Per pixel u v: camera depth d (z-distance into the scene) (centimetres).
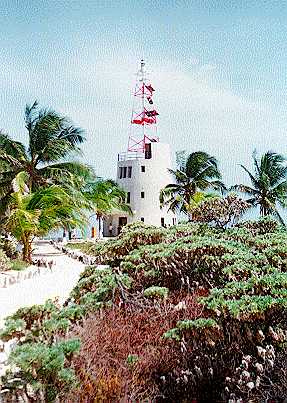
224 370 598
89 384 529
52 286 1689
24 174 2866
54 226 2941
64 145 3155
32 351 516
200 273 862
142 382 577
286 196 4334
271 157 4362
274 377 546
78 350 545
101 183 5338
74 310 657
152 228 1097
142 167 6259
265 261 775
